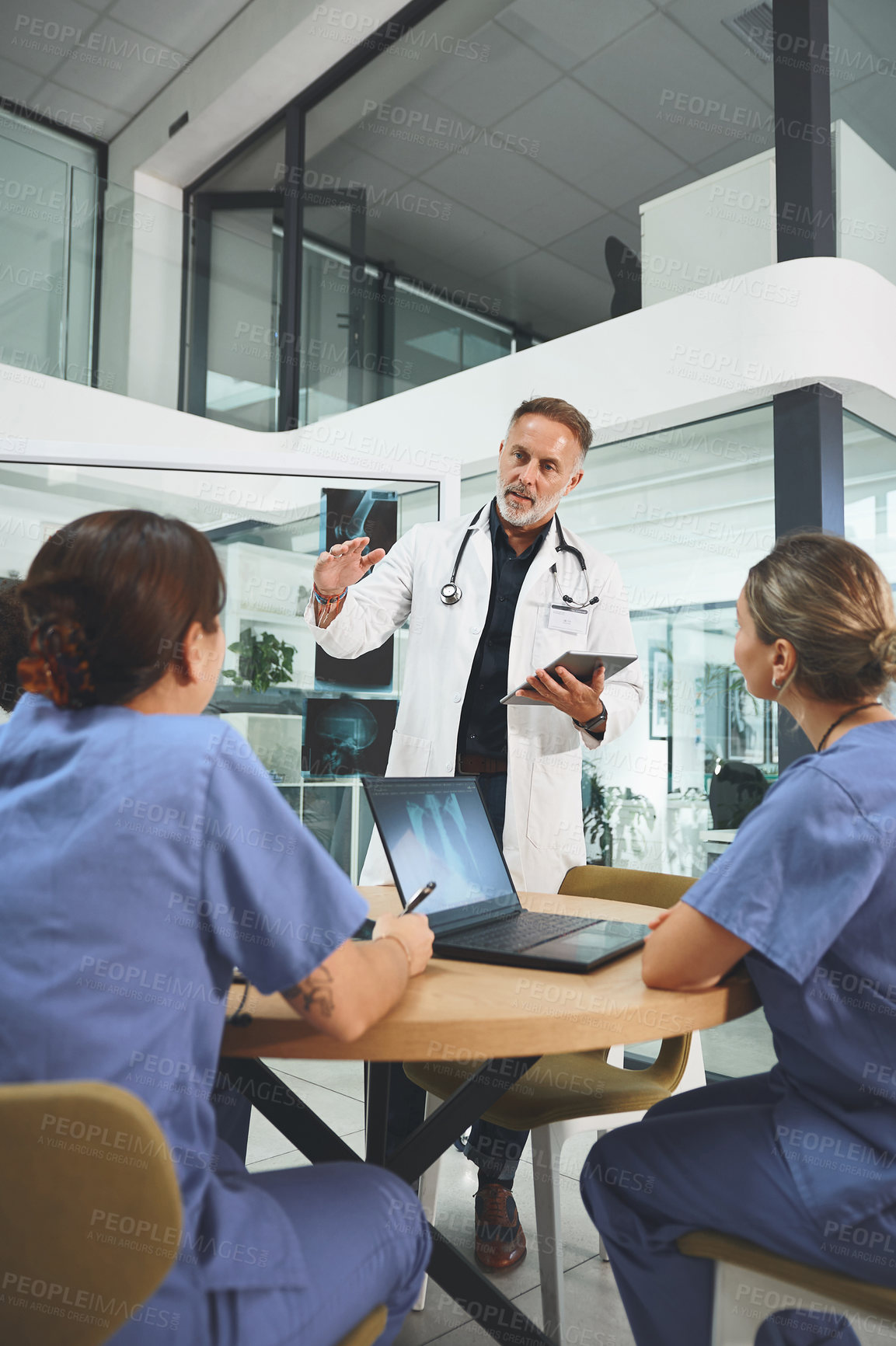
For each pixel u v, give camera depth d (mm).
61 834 779
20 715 881
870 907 988
